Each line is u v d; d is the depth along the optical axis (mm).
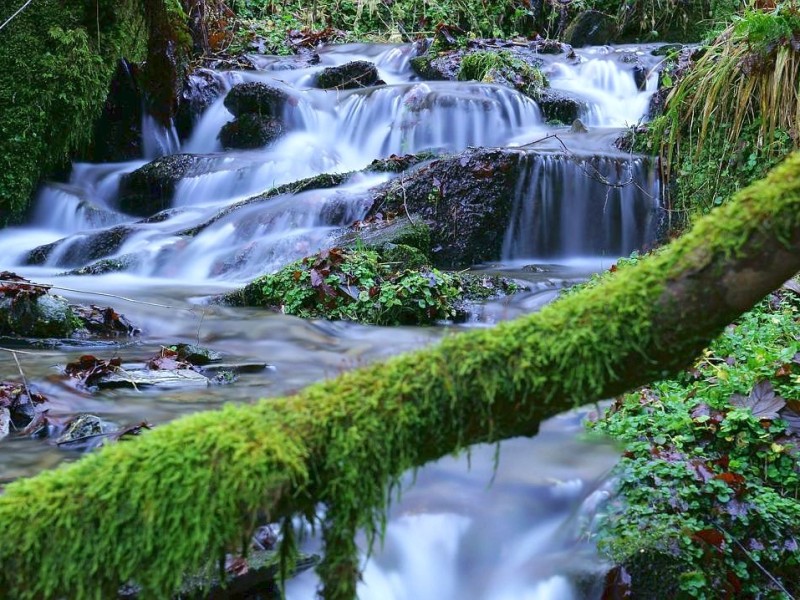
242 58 13992
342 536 1336
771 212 1203
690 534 2836
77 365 4395
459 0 16859
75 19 9477
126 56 10117
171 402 4027
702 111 7367
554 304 1410
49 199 9844
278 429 1297
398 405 1315
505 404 1325
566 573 2816
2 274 5883
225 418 1317
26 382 4094
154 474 1238
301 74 13305
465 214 7957
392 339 5648
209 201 10141
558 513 3156
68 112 9484
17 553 1223
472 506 3119
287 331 5738
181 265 7918
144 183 10328
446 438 1347
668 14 14898
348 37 16672
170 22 11023
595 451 3549
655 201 8047
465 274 6988
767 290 1242
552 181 8188
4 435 3520
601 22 15375
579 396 1313
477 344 1346
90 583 1230
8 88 9141
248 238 8109
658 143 8148
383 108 11445
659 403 3805
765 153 6695
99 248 8414
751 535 2939
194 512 1223
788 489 3201
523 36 16547
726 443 3424
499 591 2842
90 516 1228
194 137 12023
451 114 10914
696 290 1267
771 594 2811
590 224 8328
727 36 7270
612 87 12867
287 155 10844
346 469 1291
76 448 3371
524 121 11328
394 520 2975
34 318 5215
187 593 1981
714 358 4207
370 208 8094
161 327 5770
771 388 3582
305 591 2367
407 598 2771
